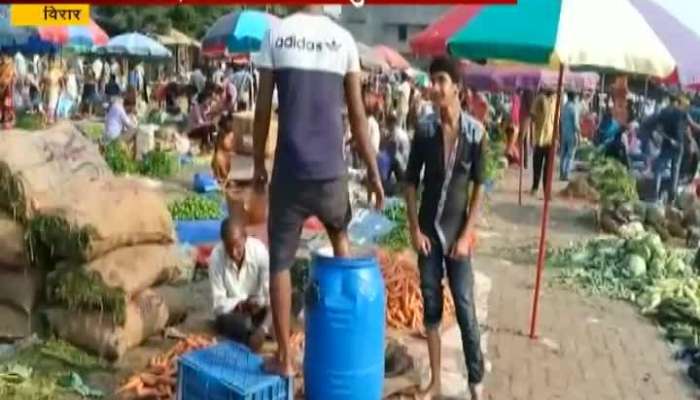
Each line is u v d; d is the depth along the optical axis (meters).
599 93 35.69
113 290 6.10
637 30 6.58
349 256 5.02
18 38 17.55
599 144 24.89
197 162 18.56
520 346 7.43
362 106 4.95
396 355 6.09
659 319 8.54
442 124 5.46
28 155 6.42
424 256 5.62
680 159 15.67
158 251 6.79
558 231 13.16
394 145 14.09
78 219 6.04
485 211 14.41
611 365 7.11
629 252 10.38
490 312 8.39
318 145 4.74
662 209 13.41
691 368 6.92
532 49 6.43
